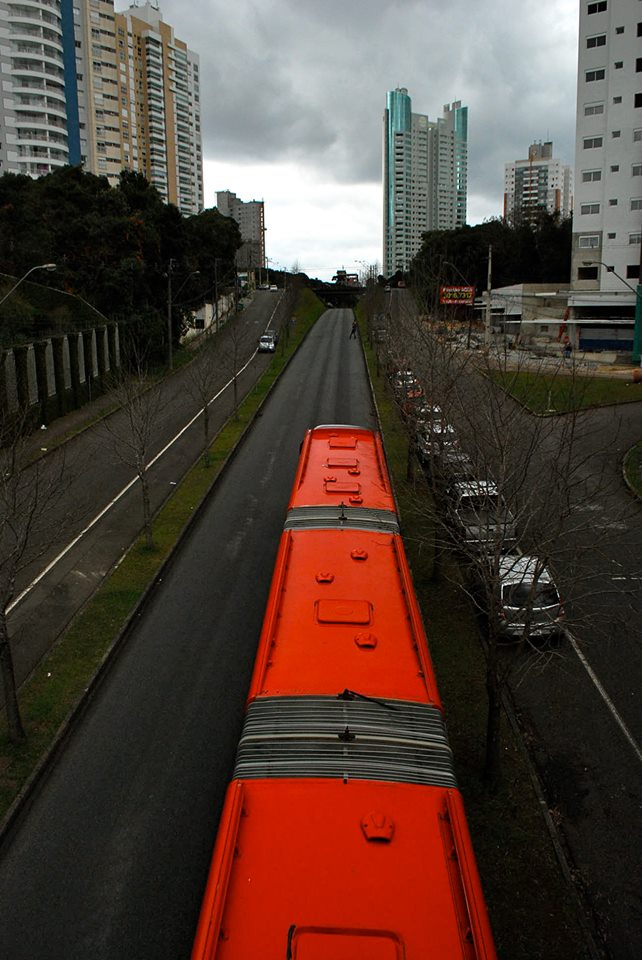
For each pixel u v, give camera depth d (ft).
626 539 70.28
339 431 72.38
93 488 88.53
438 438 67.36
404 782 24.38
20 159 322.55
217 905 19.38
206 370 132.87
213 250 274.98
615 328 221.66
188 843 34.42
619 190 212.23
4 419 67.26
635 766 39.96
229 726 43.32
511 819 35.58
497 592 37.29
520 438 52.85
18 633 54.29
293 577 38.47
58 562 66.95
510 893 31.30
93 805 36.94
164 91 459.32
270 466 100.78
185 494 87.04
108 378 143.33
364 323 286.25
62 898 31.37
